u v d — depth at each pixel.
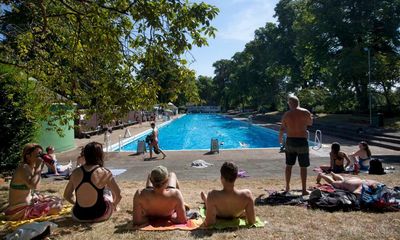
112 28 6.78
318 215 5.78
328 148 17.31
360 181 7.15
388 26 32.72
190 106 105.75
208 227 5.11
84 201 5.61
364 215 5.73
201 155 15.90
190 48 6.28
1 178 11.06
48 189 9.12
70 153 17.80
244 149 17.58
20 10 8.19
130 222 5.48
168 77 6.93
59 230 5.20
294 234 4.79
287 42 53.25
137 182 10.09
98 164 5.78
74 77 8.12
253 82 68.62
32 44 8.86
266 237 4.68
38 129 13.70
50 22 8.38
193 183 9.57
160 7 6.01
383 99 36.44
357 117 33.16
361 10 33.69
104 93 7.32
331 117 37.56
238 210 5.22
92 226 5.39
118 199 6.16
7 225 5.64
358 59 30.94
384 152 15.55
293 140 7.38
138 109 7.14
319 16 35.81
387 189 6.56
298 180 9.56
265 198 7.07
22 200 6.05
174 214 5.62
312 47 39.06
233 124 46.91
